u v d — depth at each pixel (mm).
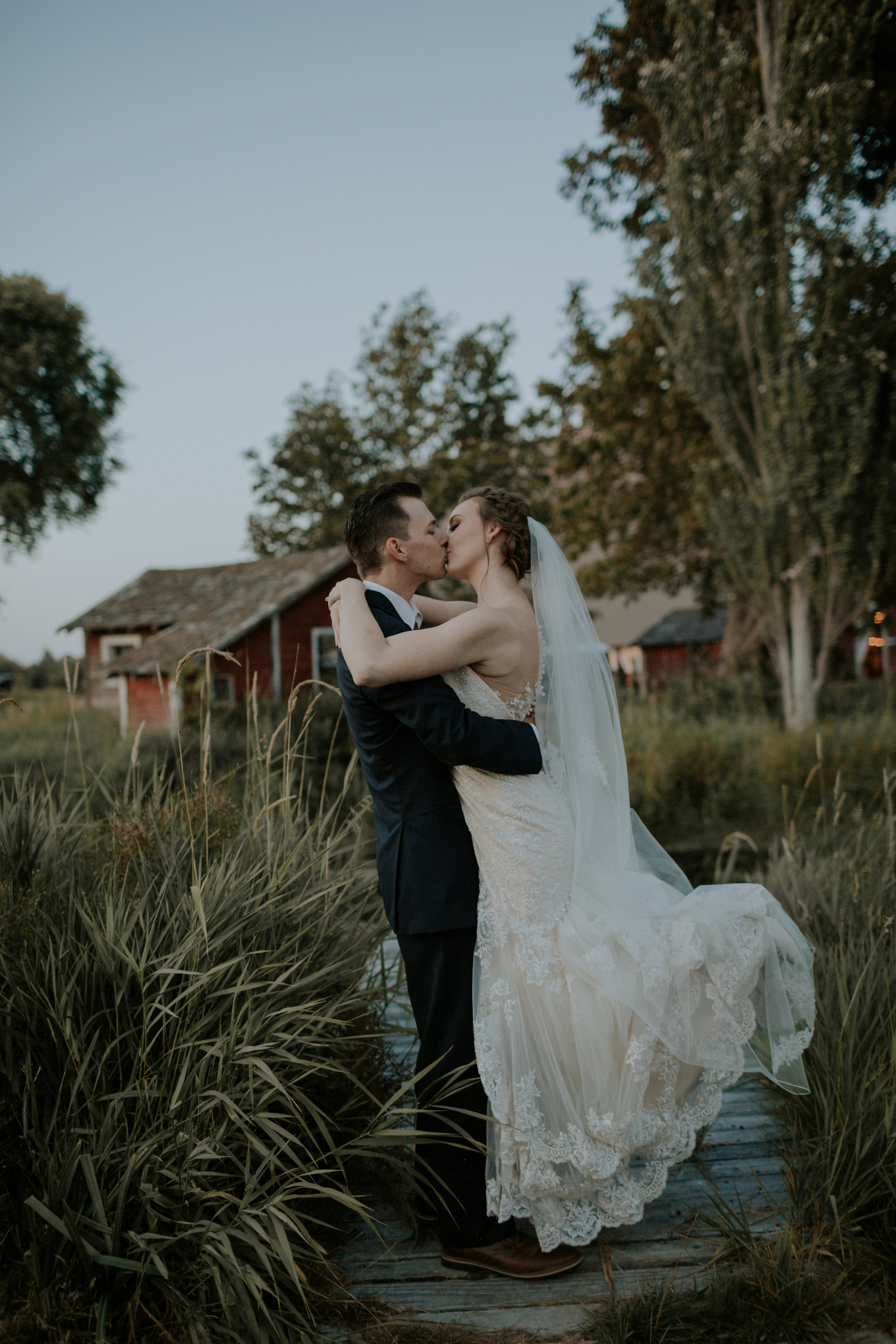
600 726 2109
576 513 18609
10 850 2424
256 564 20672
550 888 1866
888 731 8508
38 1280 1516
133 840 2453
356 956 2309
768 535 11312
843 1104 2139
